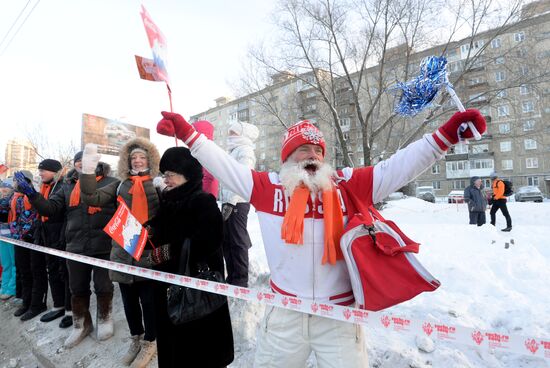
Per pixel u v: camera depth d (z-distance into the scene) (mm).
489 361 2250
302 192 1508
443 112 13117
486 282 3512
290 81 17141
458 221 11070
